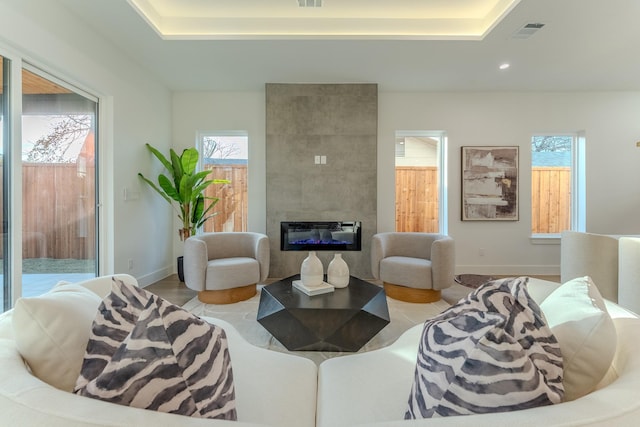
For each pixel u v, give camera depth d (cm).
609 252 244
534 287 128
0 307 200
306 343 196
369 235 404
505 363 64
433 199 444
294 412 94
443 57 323
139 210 347
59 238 248
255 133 424
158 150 388
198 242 295
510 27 266
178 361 68
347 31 298
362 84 399
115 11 247
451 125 424
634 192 418
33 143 224
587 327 75
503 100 423
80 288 105
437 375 73
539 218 436
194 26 296
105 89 288
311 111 400
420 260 321
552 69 352
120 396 62
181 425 52
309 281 228
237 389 103
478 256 426
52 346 73
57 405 53
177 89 416
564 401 67
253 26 297
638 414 51
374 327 204
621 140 418
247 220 431
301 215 404
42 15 219
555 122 421
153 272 376
